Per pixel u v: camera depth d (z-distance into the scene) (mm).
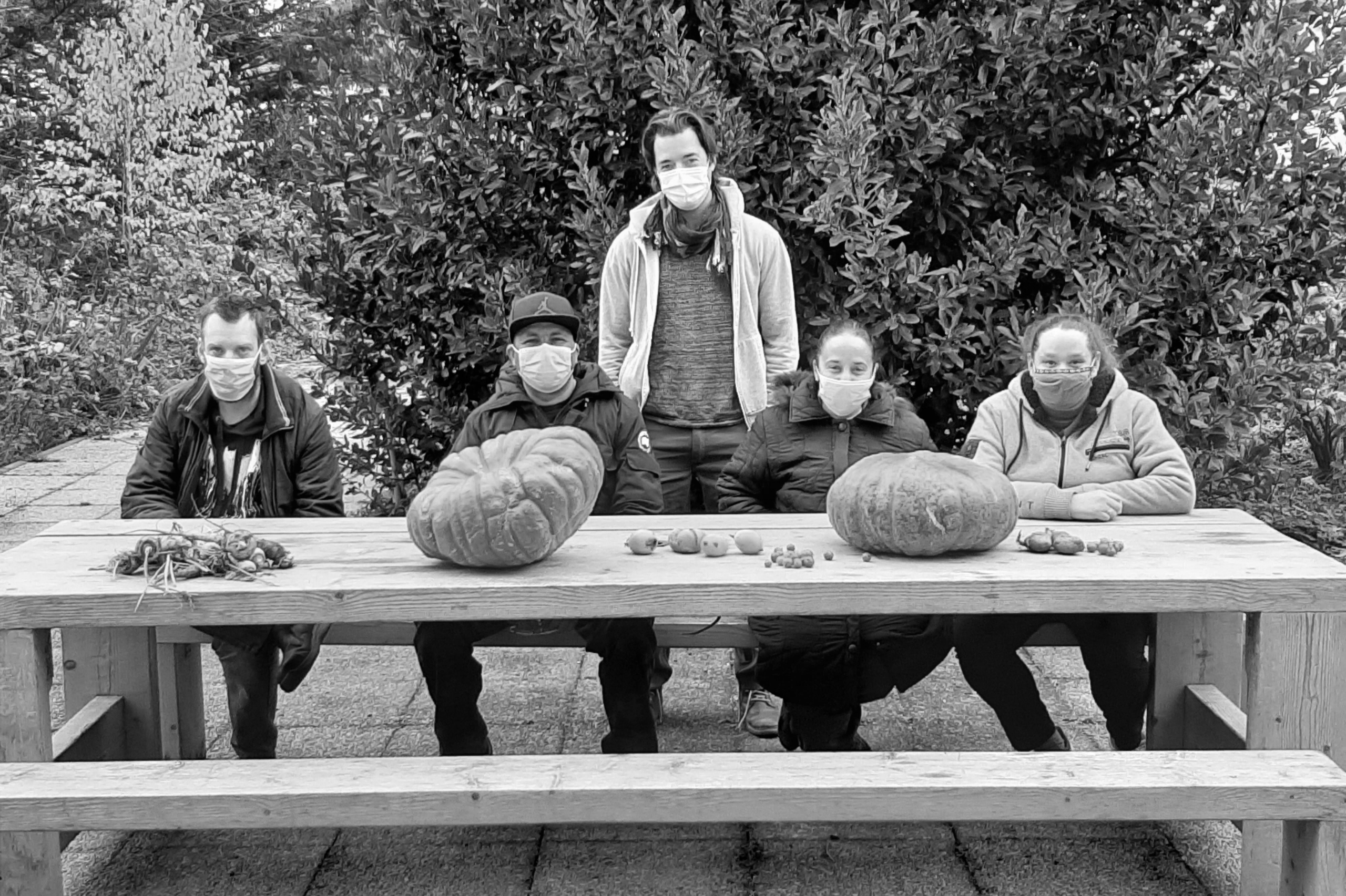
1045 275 4992
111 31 13445
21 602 2637
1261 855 2783
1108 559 2826
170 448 3717
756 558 2877
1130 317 4574
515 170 5078
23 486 7828
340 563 2859
